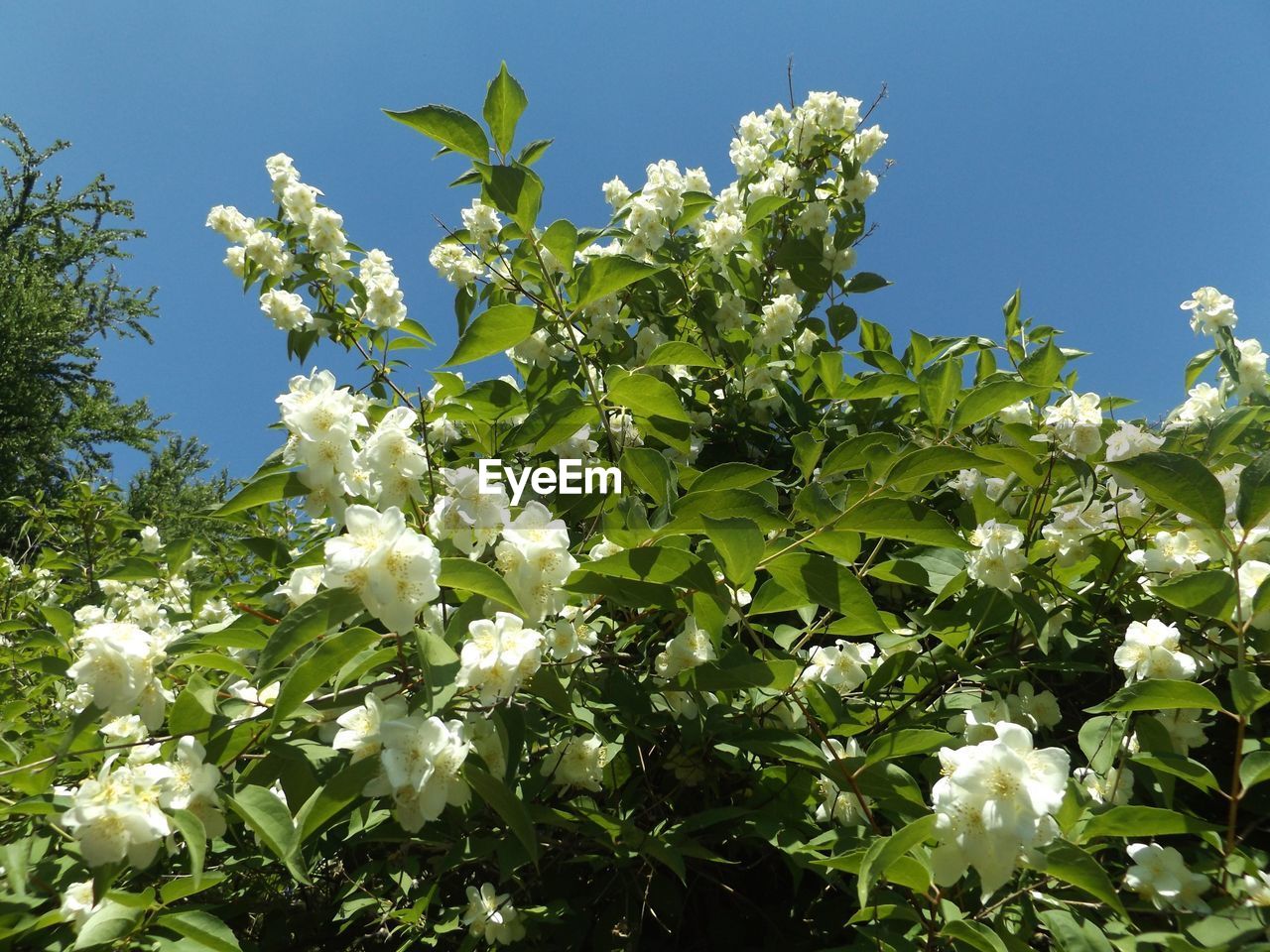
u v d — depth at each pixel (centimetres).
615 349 328
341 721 159
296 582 199
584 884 217
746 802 201
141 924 152
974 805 136
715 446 354
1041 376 257
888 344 373
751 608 193
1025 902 160
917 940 159
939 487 310
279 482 186
